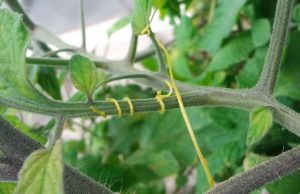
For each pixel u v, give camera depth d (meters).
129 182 0.20
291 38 0.18
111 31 0.24
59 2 0.42
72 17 0.42
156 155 0.24
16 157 0.09
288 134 0.18
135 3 0.12
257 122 0.12
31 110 0.10
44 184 0.08
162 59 0.14
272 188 0.15
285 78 0.18
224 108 0.19
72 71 0.10
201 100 0.13
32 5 0.41
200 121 0.21
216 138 0.19
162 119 0.26
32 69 0.16
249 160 0.16
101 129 0.29
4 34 0.09
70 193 0.09
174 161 0.23
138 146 0.27
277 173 0.11
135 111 0.12
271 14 0.21
